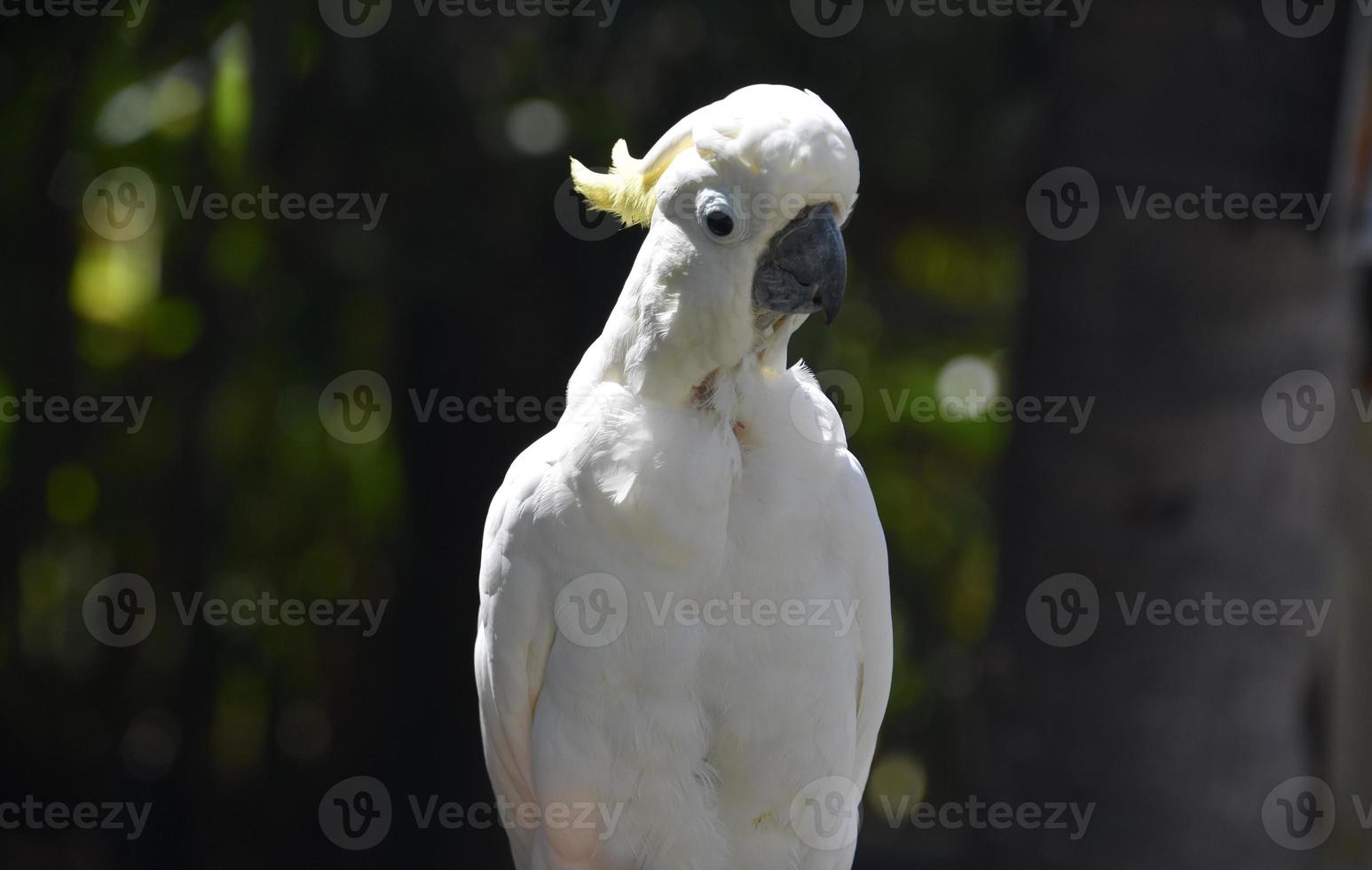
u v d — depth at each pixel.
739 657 6.55
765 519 6.51
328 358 15.22
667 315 6.27
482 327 14.23
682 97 12.45
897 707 18.39
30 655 19.34
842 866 7.15
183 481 18.47
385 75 12.08
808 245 6.13
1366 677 12.23
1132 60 10.72
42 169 15.04
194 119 15.30
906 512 18.53
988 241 16.64
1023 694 11.30
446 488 14.88
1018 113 13.68
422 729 15.28
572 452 6.52
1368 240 10.38
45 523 18.11
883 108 13.51
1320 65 10.47
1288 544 10.84
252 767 19.70
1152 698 10.88
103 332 18.78
